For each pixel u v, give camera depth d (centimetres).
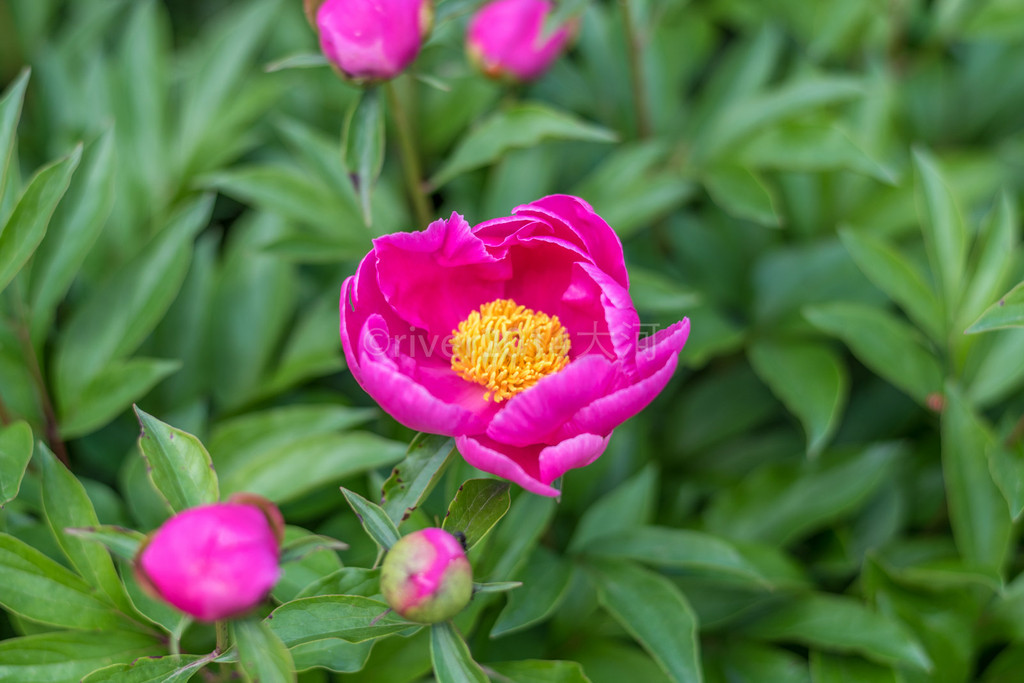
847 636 77
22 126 92
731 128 86
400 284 74
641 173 86
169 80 93
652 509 84
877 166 83
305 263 88
